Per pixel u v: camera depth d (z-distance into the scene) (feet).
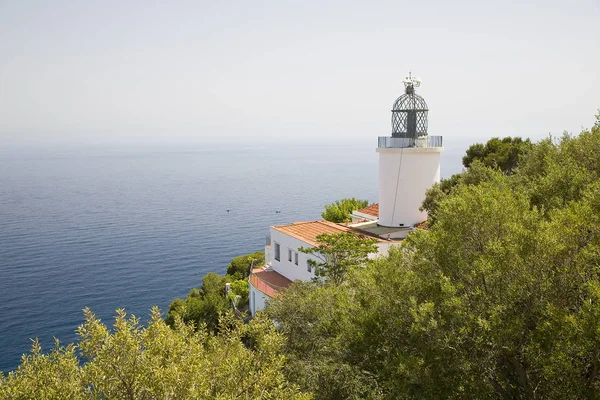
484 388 40.81
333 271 87.25
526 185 66.54
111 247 326.65
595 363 37.04
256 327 46.16
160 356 36.78
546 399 40.14
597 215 41.73
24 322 192.03
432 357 42.04
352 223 140.77
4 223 423.23
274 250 129.08
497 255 40.86
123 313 38.58
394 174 127.54
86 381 35.58
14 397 33.88
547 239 39.93
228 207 528.63
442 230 46.83
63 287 236.22
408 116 129.29
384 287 47.67
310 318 69.82
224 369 40.04
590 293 37.96
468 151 131.34
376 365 48.39
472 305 42.16
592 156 64.69
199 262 285.43
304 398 41.78
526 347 39.42
